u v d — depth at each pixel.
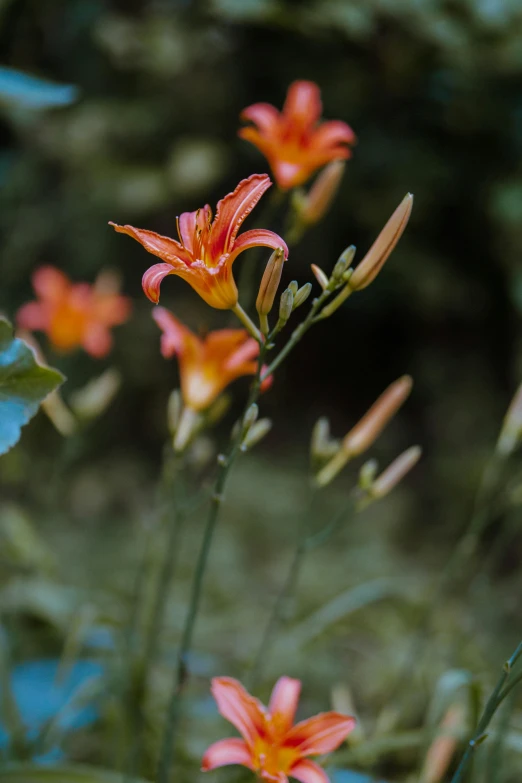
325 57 3.17
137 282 3.85
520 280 3.20
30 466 3.08
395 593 1.66
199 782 1.56
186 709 1.66
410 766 1.69
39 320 2.04
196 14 3.31
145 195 3.42
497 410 3.72
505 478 3.33
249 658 1.92
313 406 4.13
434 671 1.92
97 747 1.66
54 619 1.86
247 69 3.35
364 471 1.43
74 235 3.69
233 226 1.20
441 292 3.61
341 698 1.55
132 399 3.89
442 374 3.84
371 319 3.99
